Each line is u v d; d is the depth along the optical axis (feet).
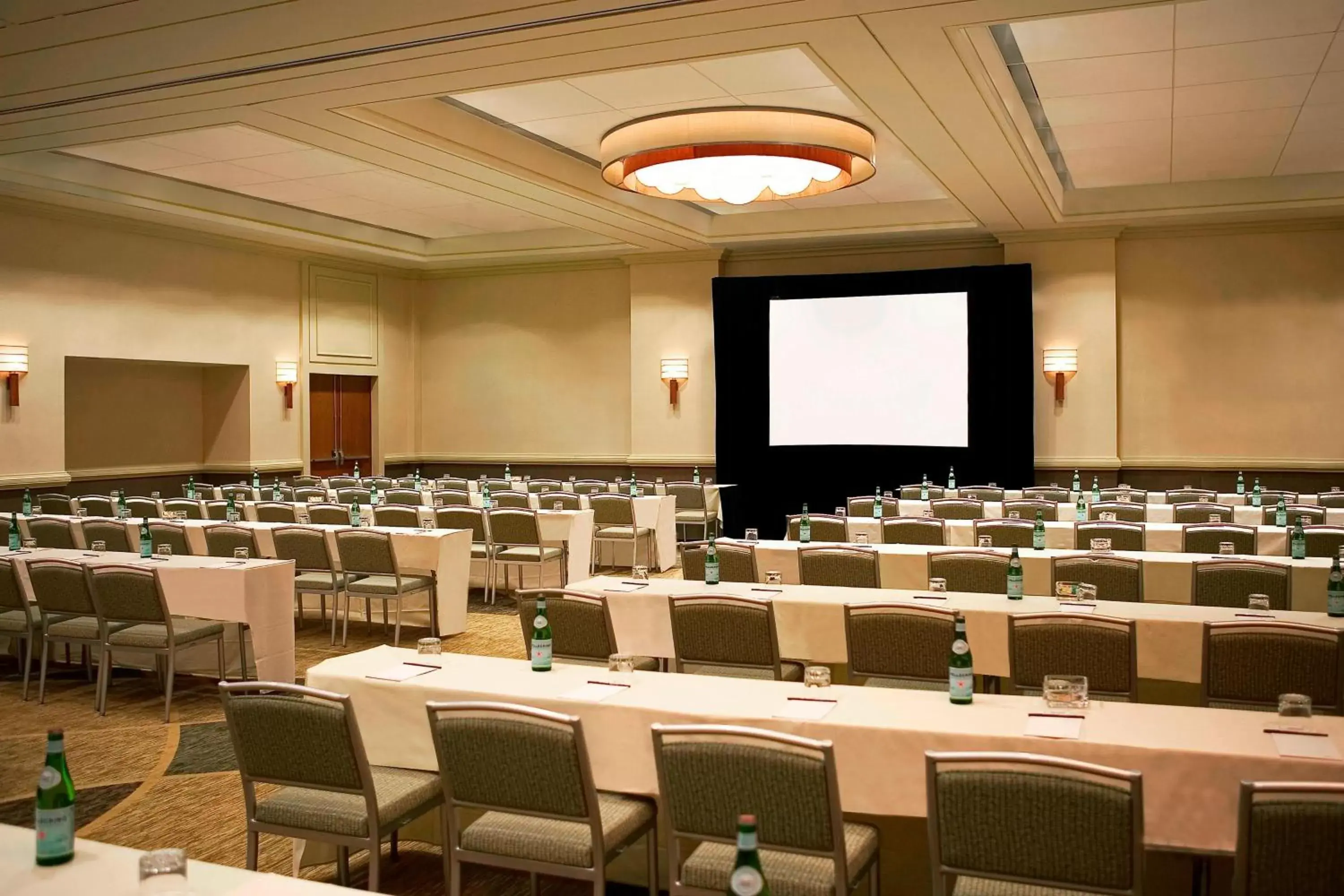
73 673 24.76
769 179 32.89
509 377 54.95
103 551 25.49
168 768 17.99
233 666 24.26
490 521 31.32
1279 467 42.37
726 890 9.50
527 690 12.25
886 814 10.74
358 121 27.53
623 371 52.65
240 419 47.60
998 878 8.63
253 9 19.47
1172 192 41.27
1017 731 10.27
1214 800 9.46
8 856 7.76
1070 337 44.01
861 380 46.98
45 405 39.06
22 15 19.72
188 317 44.32
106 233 41.01
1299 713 10.65
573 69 23.12
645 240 46.80
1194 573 18.74
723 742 9.67
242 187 40.68
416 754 12.54
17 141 28.99
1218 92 29.17
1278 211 40.65
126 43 21.29
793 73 27.30
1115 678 14.05
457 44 21.43
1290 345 42.22
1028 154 31.68
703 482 50.11
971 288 44.93
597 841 10.14
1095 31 24.43
